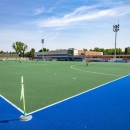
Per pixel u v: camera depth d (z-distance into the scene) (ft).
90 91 26.50
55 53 272.72
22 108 17.93
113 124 13.56
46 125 13.48
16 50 350.64
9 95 24.16
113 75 50.06
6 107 18.35
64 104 19.21
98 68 78.59
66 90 27.32
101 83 34.71
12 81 38.06
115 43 161.17
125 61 152.46
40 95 23.84
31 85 32.30
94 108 17.65
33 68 80.28
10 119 14.85
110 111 16.66
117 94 24.34
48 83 34.78
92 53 272.92
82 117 15.10
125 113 16.06
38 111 16.83
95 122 13.97
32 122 14.10
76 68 79.10
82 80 39.32
